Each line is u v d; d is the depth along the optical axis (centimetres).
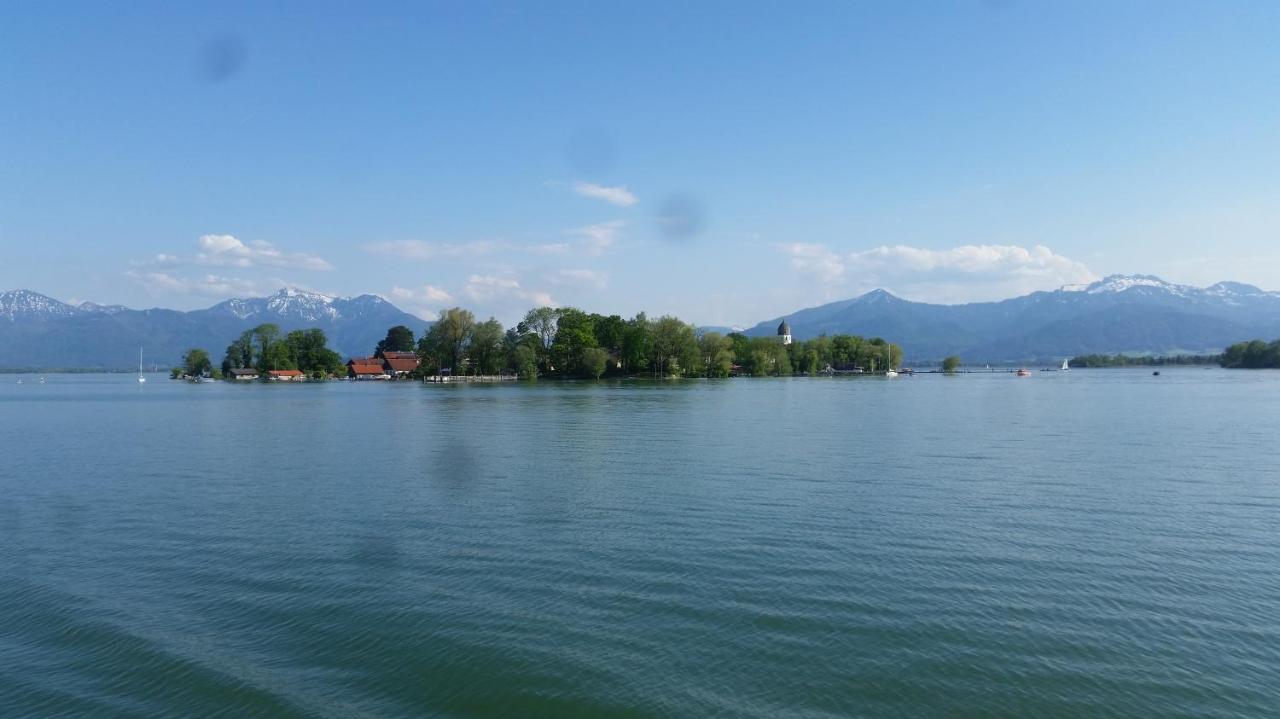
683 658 1755
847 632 1878
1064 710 1515
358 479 4128
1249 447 5297
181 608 2116
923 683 1625
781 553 2545
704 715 1516
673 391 15225
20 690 1666
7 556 2639
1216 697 1555
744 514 3128
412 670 1727
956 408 9706
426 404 11206
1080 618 1953
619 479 4012
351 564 2492
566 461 4722
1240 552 2531
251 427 7575
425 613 2044
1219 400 11200
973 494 3534
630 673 1686
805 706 1543
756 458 4794
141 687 1673
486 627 1944
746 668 1702
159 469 4606
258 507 3388
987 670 1675
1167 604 2045
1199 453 4972
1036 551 2552
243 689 1655
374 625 1970
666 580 2280
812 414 8650
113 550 2702
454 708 1569
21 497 3697
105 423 8350
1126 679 1631
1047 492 3578
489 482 3966
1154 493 3550
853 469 4306
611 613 2022
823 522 2977
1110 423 7325
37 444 6166
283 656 1811
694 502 3378
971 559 2462
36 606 2141
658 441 5819
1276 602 2055
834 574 2317
